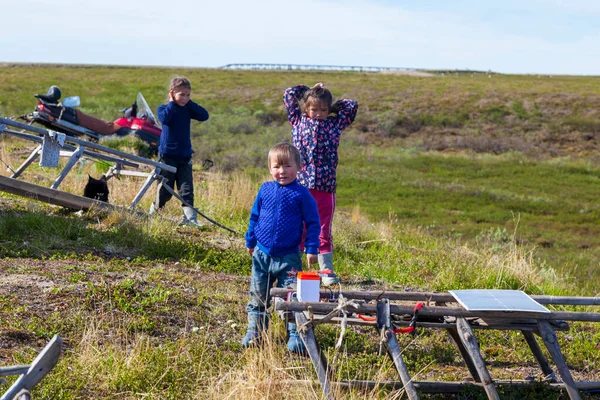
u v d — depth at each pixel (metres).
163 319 5.36
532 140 36.47
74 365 4.34
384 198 21.50
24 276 5.93
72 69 66.12
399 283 7.65
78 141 8.46
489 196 22.52
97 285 5.77
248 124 35.03
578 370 5.32
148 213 8.84
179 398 4.18
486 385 3.90
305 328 4.01
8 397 3.03
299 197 4.84
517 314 4.09
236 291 6.43
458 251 9.57
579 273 12.73
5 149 13.91
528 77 75.00
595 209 21.36
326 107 6.15
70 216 8.41
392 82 56.28
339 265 8.13
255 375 4.14
